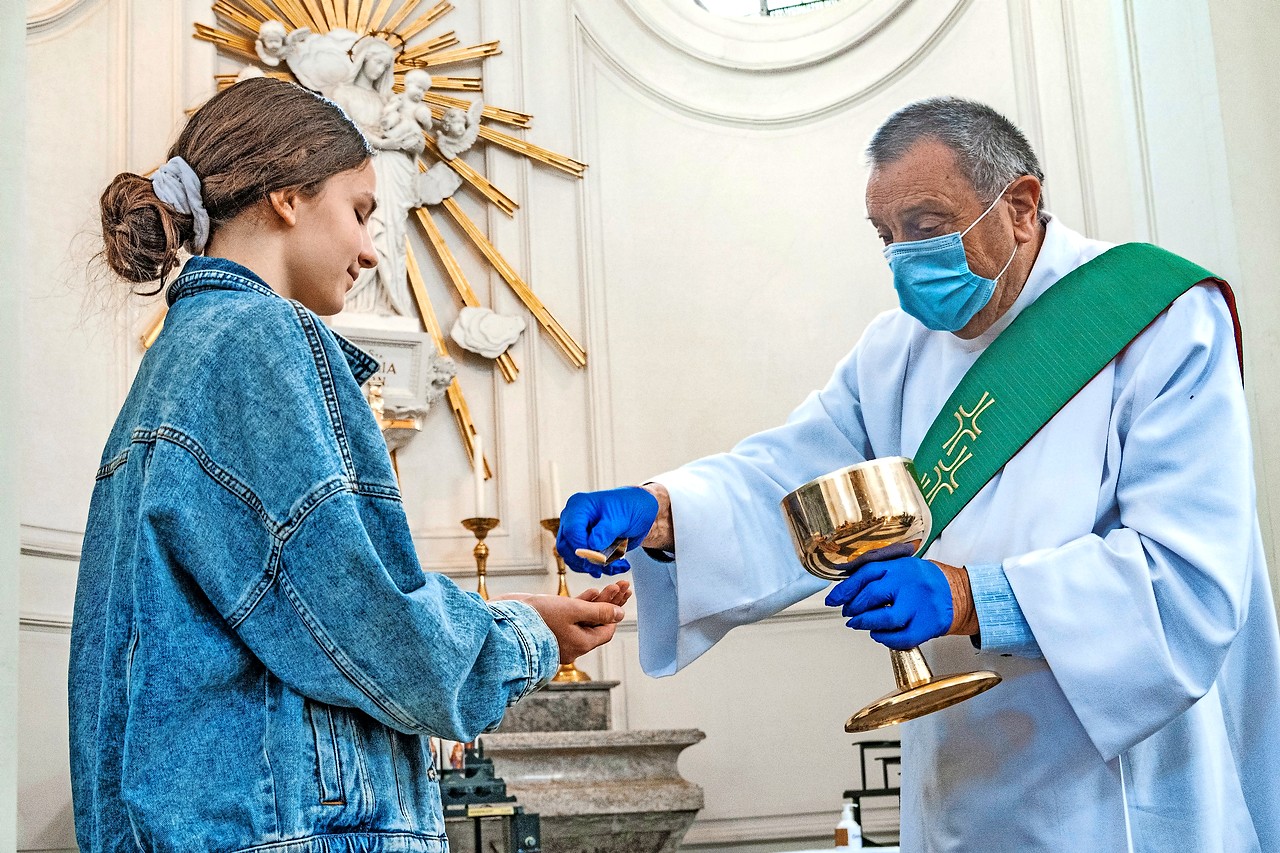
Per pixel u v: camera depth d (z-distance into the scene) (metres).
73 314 5.00
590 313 5.99
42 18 5.15
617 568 2.09
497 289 5.95
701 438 5.95
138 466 1.49
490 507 5.77
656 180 6.21
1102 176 5.35
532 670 1.58
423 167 5.96
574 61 6.22
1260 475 3.98
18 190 1.48
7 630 1.40
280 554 1.42
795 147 6.23
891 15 6.16
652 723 5.55
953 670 2.17
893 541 1.89
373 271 5.56
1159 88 4.66
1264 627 2.13
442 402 5.80
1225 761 2.11
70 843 4.58
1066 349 2.21
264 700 1.45
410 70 5.95
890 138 2.26
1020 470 2.20
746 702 5.61
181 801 1.37
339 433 1.51
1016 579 1.94
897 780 5.58
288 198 1.66
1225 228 4.21
